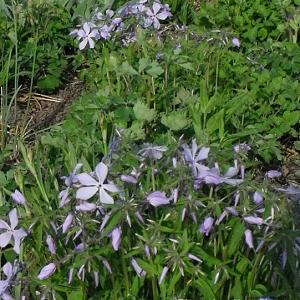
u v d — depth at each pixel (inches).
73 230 22.9
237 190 22.5
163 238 22.6
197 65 37.2
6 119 37.3
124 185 23.3
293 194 22.6
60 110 42.1
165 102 34.8
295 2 43.4
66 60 45.5
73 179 22.8
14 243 24.5
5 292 23.8
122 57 39.0
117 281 23.9
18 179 26.4
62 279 23.8
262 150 33.4
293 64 38.5
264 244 23.2
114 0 47.4
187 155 23.0
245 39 43.1
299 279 23.6
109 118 32.1
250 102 35.4
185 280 23.5
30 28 44.9
